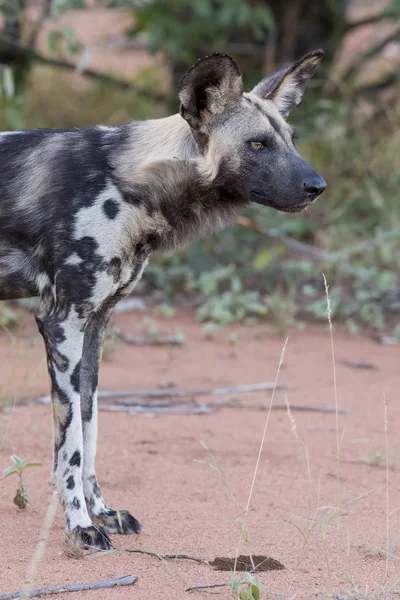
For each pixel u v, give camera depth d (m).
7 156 8.81
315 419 12.62
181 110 8.68
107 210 8.52
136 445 11.23
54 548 8.16
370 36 25.58
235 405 13.06
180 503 9.53
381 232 19.05
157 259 19.25
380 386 14.30
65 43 18.16
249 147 8.90
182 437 11.60
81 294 8.45
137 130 8.95
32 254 8.70
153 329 16.27
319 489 9.93
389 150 21.55
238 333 16.97
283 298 18.55
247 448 11.32
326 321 17.95
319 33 22.31
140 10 19.78
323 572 7.87
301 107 21.62
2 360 14.28
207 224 9.23
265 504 9.61
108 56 30.97
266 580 7.62
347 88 22.14
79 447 8.42
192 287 18.47
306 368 15.11
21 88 21.69
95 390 8.98
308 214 20.30
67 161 8.63
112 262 8.56
